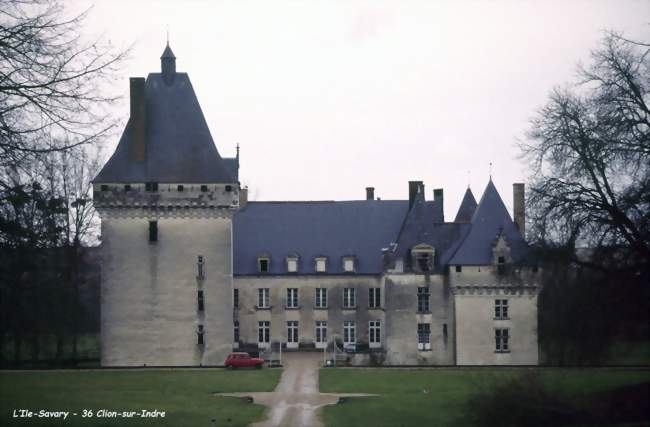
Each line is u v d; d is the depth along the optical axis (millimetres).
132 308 83750
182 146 85500
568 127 55312
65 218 85875
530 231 60000
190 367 82375
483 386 59312
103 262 83812
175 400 60875
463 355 85500
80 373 74875
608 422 48500
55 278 84750
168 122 86250
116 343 83438
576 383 60812
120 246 84062
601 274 54344
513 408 49719
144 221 84250
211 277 84375
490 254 86062
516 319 85625
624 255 50219
